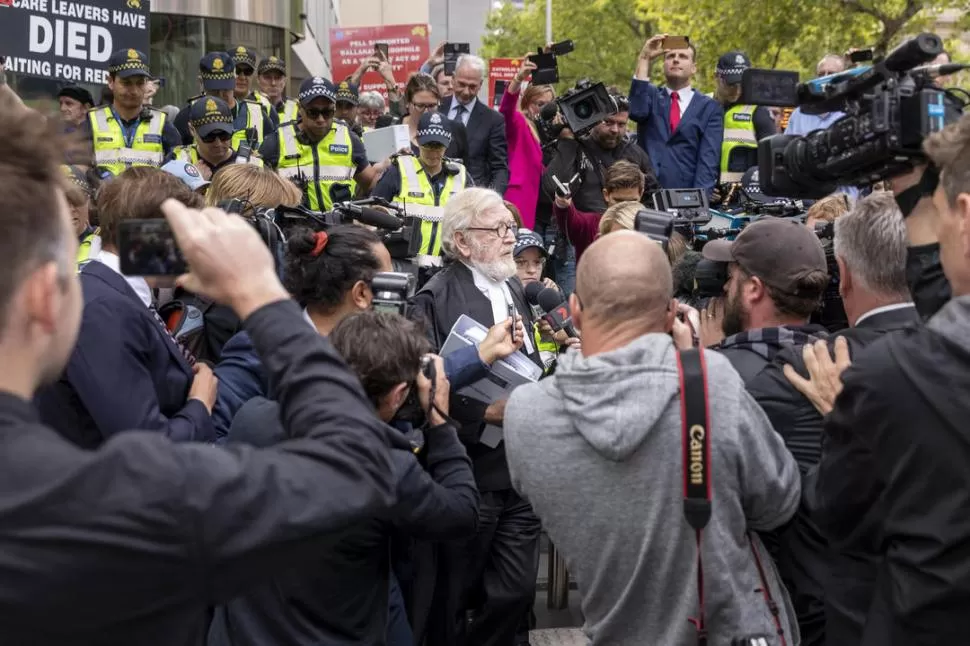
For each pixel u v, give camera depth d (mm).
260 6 18844
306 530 1465
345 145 8281
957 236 2021
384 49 12008
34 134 1438
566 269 7715
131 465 1413
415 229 4875
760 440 2541
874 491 2225
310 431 1538
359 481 1516
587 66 32250
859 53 3018
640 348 2555
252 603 2945
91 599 1385
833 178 2621
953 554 2018
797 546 2732
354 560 2955
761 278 3154
